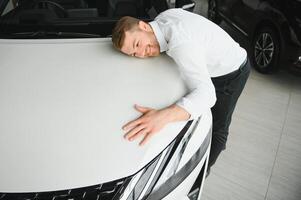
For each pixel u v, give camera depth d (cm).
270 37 312
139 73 140
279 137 241
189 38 123
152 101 127
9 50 153
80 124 114
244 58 164
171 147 116
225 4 391
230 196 189
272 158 221
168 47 125
